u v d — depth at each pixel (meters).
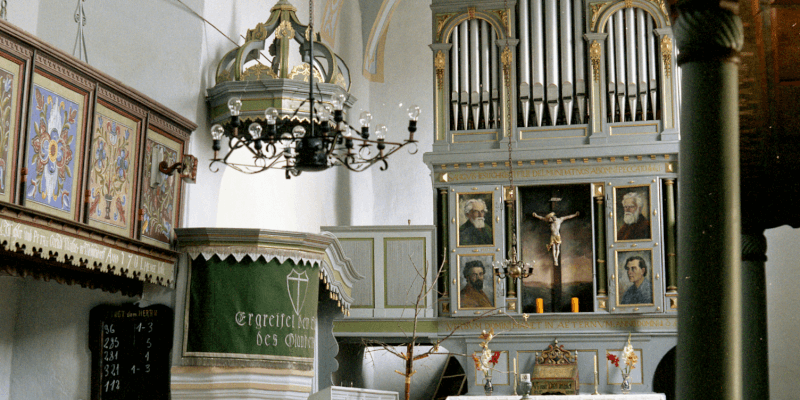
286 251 8.73
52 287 8.76
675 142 14.12
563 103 14.90
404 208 16.86
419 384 16.50
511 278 14.41
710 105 2.30
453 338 14.30
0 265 6.98
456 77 15.20
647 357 13.80
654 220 14.08
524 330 14.16
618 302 13.96
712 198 2.28
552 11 15.11
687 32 2.35
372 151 17.08
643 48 14.59
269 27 10.03
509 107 14.95
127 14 9.70
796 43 3.24
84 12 9.61
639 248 14.05
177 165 8.82
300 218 13.46
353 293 14.40
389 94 17.25
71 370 8.54
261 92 9.55
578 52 14.91
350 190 16.08
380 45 17.39
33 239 6.39
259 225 11.84
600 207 14.42
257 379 8.42
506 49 15.16
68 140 7.10
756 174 3.30
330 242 9.18
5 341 8.52
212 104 9.91
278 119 9.35
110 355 8.48
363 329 14.30
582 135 14.61
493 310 14.05
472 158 14.75
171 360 8.49
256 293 8.54
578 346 14.05
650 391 13.69
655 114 14.45
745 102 3.31
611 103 14.60
